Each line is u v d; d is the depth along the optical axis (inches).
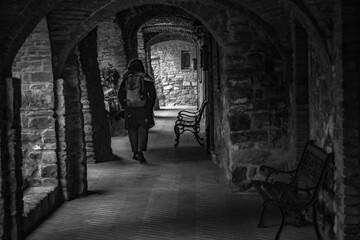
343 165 170.9
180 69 1013.2
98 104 410.3
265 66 279.1
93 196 284.7
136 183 318.0
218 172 346.9
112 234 213.9
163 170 360.8
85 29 260.7
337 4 171.3
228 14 276.4
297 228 216.1
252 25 276.1
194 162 390.9
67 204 267.4
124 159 412.5
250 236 206.8
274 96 280.8
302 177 227.6
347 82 167.9
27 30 196.5
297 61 240.8
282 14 252.2
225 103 312.7
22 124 268.4
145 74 394.9
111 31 583.2
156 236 209.8
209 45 405.4
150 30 762.2
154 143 503.8
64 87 270.8
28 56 262.8
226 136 317.7
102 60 593.6
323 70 203.5
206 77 469.1
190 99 1019.3
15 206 196.1
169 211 248.4
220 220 230.7
